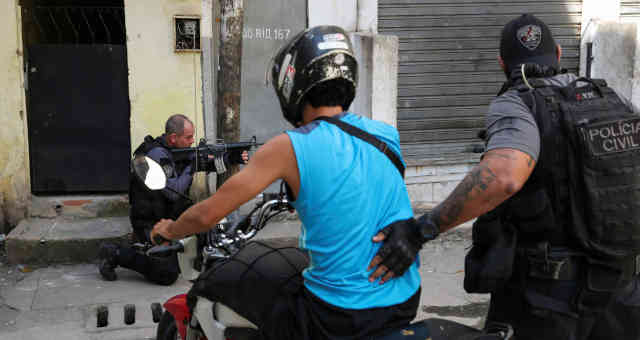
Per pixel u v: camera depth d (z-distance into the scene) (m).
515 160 1.98
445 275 5.09
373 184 1.90
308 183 1.83
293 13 6.42
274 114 6.54
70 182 5.95
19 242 5.18
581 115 2.08
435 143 6.82
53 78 5.81
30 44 6.24
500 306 2.28
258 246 2.27
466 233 5.78
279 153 1.84
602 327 2.23
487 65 6.80
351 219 1.86
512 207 2.15
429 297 4.62
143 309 4.32
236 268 2.19
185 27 5.70
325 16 6.42
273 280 2.11
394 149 2.01
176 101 5.80
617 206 2.06
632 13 6.91
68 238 5.24
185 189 4.46
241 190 1.85
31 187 5.91
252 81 6.42
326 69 1.91
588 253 2.09
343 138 1.90
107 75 5.86
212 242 2.43
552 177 2.09
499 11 6.73
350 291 1.87
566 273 2.11
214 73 6.12
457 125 6.85
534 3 6.77
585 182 2.05
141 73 5.71
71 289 4.71
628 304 2.20
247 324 2.16
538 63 2.27
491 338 1.86
